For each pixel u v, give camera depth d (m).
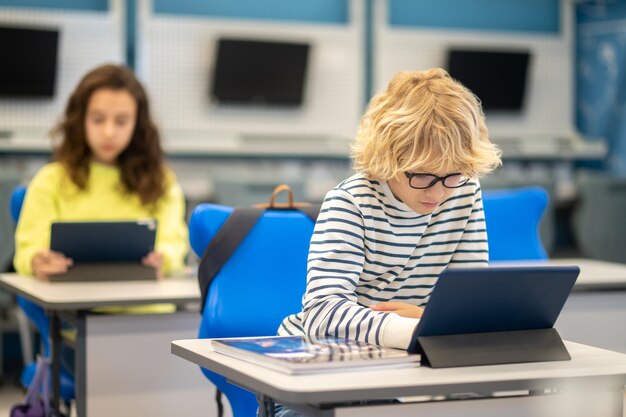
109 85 3.64
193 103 6.81
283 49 6.84
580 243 6.60
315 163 7.18
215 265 2.56
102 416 2.93
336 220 1.95
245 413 2.50
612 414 1.69
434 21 7.49
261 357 1.66
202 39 6.79
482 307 1.71
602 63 7.54
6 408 4.75
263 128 6.99
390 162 1.88
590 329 3.25
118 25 6.54
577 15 7.76
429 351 1.67
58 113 6.45
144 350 2.98
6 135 6.34
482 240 2.15
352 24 7.14
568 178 7.81
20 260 3.54
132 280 3.34
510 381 1.57
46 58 6.29
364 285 2.04
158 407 3.00
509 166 7.68
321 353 1.67
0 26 6.16
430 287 2.11
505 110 7.56
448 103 1.87
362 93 7.19
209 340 1.97
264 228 2.60
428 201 1.91
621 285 3.24
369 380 1.54
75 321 2.92
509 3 7.69
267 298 2.58
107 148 3.65
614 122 7.46
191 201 6.24
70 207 3.66
